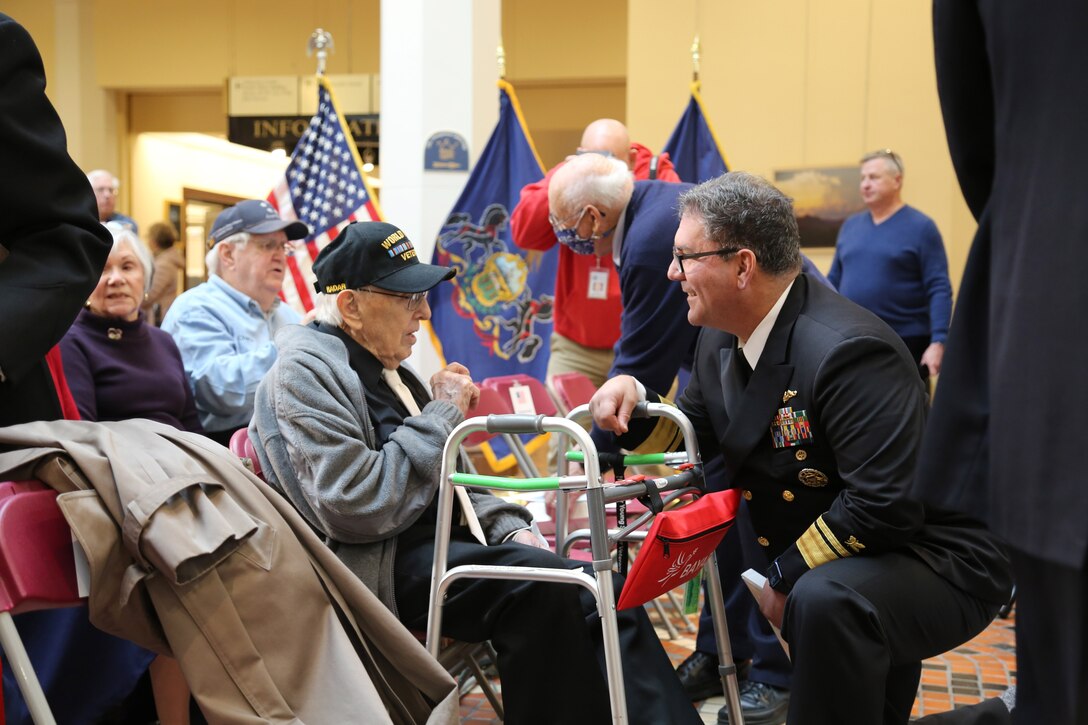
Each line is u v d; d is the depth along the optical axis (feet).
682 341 11.27
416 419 8.66
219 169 47.67
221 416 12.60
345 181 19.29
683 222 8.37
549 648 7.95
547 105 37.65
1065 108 4.30
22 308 6.61
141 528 6.70
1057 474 4.28
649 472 15.97
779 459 8.20
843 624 7.18
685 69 28.55
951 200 27.25
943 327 21.12
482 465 16.51
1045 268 4.34
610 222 12.21
